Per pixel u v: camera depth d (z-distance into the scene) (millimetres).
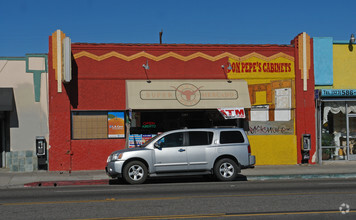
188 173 15305
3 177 17141
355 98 21234
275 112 20688
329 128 21250
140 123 19891
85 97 19484
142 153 15000
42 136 19156
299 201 10172
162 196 11180
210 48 20484
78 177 17016
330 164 20797
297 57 20844
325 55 21016
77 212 8977
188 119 20422
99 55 19688
